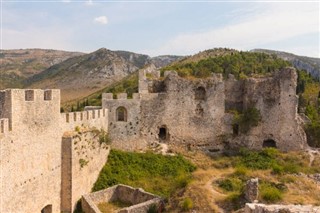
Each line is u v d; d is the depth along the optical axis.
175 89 51.50
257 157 48.69
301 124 57.59
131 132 49.00
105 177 42.28
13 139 25.44
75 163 35.69
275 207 22.08
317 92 111.19
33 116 28.84
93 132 40.75
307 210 21.28
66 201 34.72
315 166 46.03
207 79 53.09
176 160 47.44
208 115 52.75
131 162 45.97
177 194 35.09
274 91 52.72
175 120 51.59
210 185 35.94
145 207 33.78
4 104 25.38
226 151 52.19
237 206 30.75
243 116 52.81
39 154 29.92
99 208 36.66
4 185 24.00
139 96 49.50
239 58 106.31
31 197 28.41
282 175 39.16
